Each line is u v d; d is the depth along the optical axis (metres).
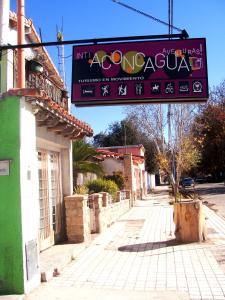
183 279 8.14
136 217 20.41
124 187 29.27
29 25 11.84
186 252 10.60
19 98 7.49
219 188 47.75
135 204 30.14
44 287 7.76
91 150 21.17
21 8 9.55
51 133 10.74
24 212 7.43
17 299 6.97
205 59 8.80
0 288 7.30
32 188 7.81
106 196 16.41
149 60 8.84
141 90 8.80
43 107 8.17
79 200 11.65
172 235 13.53
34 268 7.75
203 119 48.53
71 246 10.89
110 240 12.90
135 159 35.56
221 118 47.97
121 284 7.91
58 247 10.77
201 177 82.25
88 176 22.98
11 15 10.09
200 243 11.73
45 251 10.25
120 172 29.41
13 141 7.43
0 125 7.48
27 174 7.64
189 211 11.91
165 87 8.79
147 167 61.72
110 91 8.82
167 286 7.70
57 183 11.91
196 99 8.80
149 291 7.41
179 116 28.78
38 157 10.48
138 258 10.16
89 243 12.08
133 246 11.77
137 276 8.46
